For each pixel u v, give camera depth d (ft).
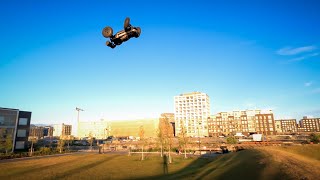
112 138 651.66
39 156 240.73
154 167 154.71
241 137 479.41
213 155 234.99
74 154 266.16
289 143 297.12
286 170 85.51
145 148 314.35
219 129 632.38
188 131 653.30
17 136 278.46
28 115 294.25
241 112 653.71
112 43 31.42
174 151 292.61
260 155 128.67
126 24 30.32
